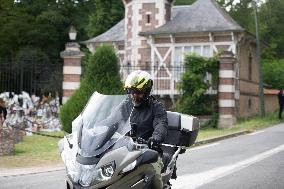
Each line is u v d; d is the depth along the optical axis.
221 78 27.00
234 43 32.81
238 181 10.47
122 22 45.28
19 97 27.25
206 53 33.44
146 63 32.72
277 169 12.12
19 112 25.89
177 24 34.56
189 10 35.53
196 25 33.78
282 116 33.44
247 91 35.25
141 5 37.28
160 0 36.78
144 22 37.16
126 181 5.66
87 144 5.65
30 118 25.78
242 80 33.78
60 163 13.98
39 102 27.80
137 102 6.64
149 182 5.91
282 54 68.81
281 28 69.81
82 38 60.72
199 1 35.88
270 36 69.00
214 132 23.25
